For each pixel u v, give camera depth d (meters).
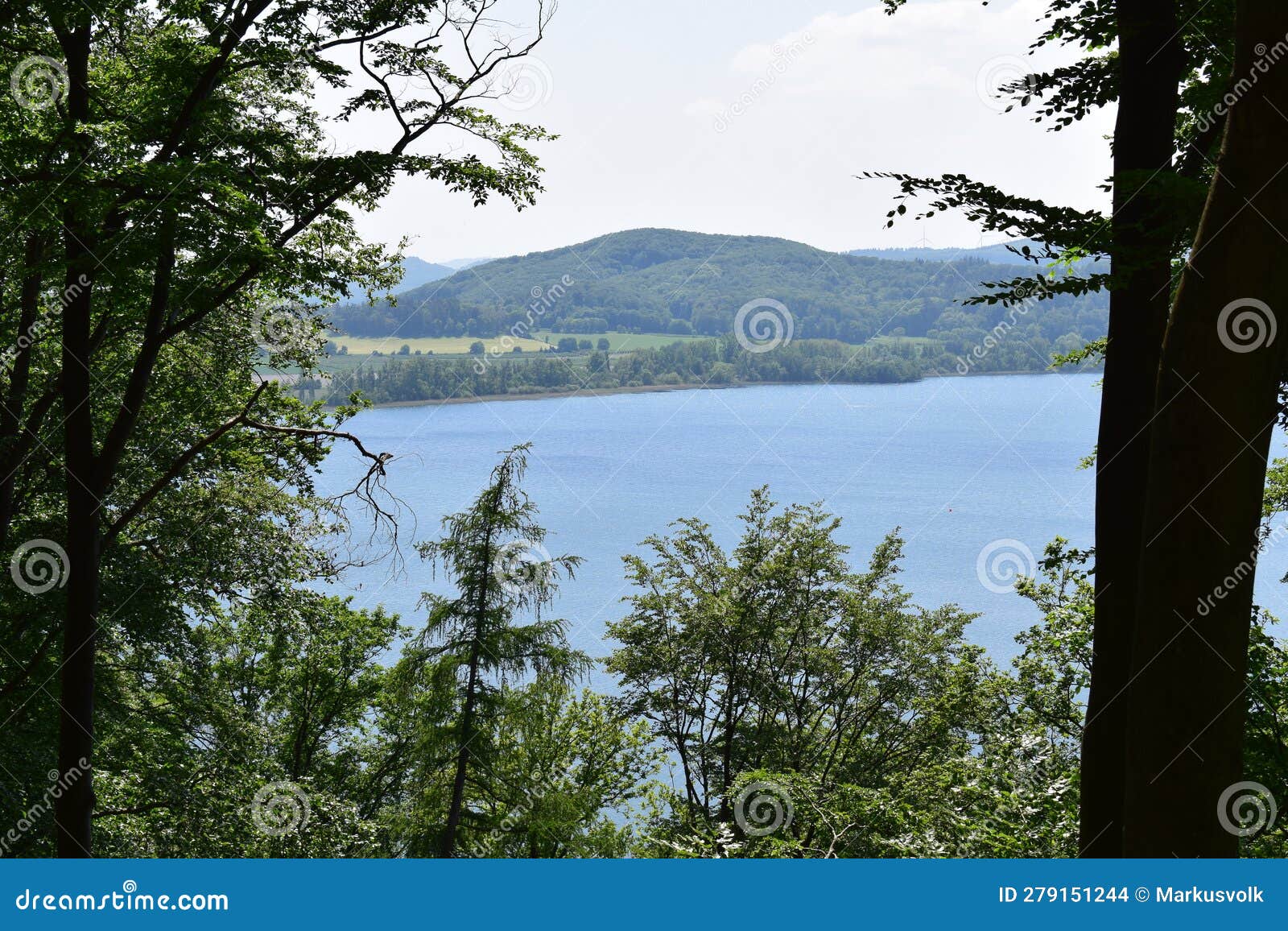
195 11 13.15
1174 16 8.50
